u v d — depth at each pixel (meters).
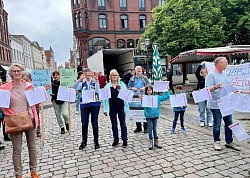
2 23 38.22
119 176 3.88
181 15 18.95
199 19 18.81
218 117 4.77
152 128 5.20
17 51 49.62
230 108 4.08
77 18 36.56
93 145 5.63
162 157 4.59
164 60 35.50
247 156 4.39
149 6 40.00
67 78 8.45
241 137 3.97
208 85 4.77
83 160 4.71
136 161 4.47
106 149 5.28
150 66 26.08
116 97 5.34
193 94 4.76
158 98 5.16
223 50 11.15
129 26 39.25
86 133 5.45
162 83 5.27
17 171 3.80
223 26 19.97
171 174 3.83
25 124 3.67
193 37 18.47
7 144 6.25
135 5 39.38
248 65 7.57
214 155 4.52
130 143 5.62
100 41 36.47
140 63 23.88
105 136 6.38
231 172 3.78
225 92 4.68
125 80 12.11
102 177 3.88
